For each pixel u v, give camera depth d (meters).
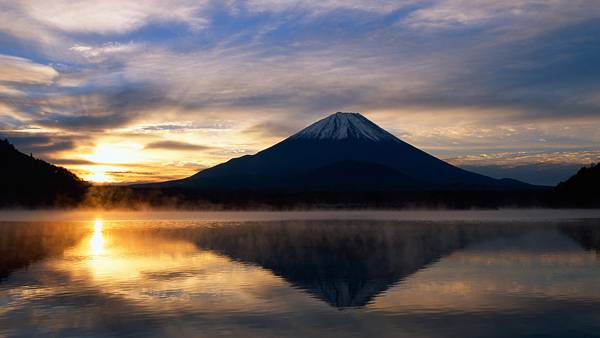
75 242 45.56
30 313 20.30
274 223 74.50
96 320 19.36
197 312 20.52
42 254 36.81
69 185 152.25
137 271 29.44
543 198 159.00
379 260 34.06
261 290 24.50
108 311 20.58
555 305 21.48
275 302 22.19
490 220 81.56
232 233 55.44
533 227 63.78
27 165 154.38
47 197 138.00
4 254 36.78
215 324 18.97
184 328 18.48
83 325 18.78
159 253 37.34
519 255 35.94
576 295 23.22
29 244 43.91
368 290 24.48
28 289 24.47
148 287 25.02
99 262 32.81
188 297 22.98
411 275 28.38
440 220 82.06
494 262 32.84
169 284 25.75
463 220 81.94
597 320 19.34
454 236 51.31
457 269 30.22
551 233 54.19
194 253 37.38
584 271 29.22
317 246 42.28
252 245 42.97
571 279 26.86
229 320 19.48
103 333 17.89
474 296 23.14
